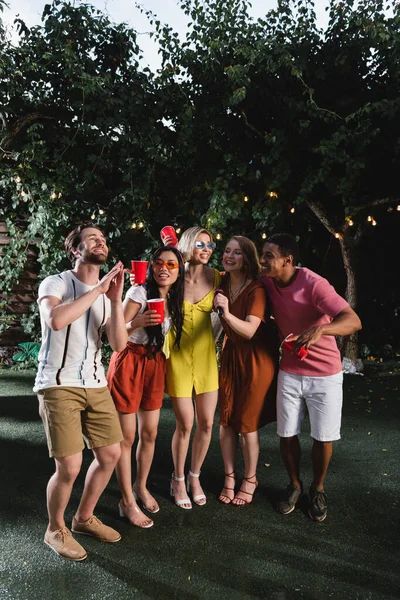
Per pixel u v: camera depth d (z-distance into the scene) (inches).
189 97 273.0
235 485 132.4
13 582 88.8
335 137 245.0
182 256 117.0
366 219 275.1
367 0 247.9
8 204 287.7
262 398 118.6
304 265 304.0
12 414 188.1
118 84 271.7
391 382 254.2
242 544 103.7
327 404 111.7
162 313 102.3
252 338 118.2
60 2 256.8
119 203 279.6
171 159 282.2
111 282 93.1
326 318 111.0
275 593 87.9
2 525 108.6
